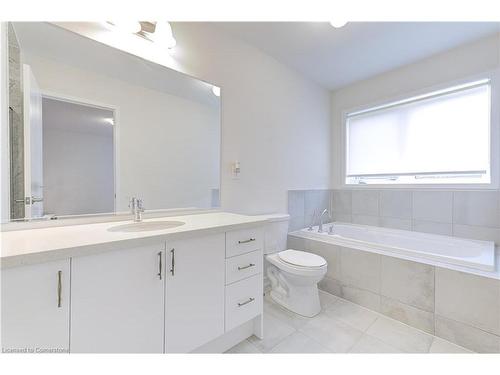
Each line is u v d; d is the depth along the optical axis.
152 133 1.64
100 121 1.44
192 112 1.83
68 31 1.32
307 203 2.84
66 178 1.31
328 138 3.16
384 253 1.87
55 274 0.82
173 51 1.71
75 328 0.86
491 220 2.07
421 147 2.50
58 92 1.29
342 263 2.10
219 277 1.31
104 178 1.45
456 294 1.50
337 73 2.74
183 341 1.16
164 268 1.09
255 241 1.52
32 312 0.79
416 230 2.50
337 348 1.46
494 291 1.37
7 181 1.14
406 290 1.71
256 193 2.29
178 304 1.14
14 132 1.16
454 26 1.92
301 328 1.66
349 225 2.87
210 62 1.92
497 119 2.03
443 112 2.36
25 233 1.09
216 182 1.98
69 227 1.26
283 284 1.99
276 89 2.46
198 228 1.21
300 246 2.43
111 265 0.94
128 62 1.53
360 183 3.02
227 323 1.35
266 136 2.37
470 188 2.18
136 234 1.05
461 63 2.21
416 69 2.49
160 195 1.67
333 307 1.95
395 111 2.69
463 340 1.46
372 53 2.33
